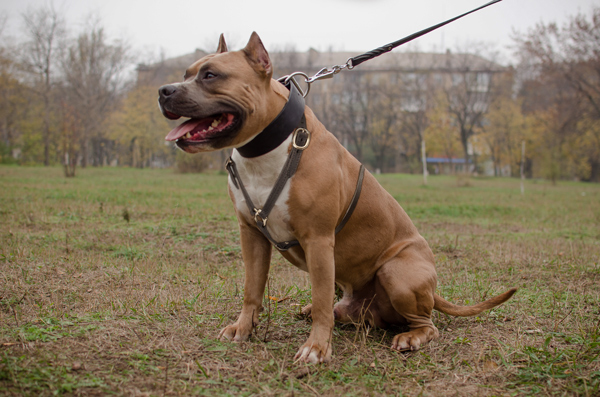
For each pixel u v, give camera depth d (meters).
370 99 56.25
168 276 4.45
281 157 2.65
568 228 9.20
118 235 6.35
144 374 2.32
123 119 45.88
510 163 48.75
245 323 2.95
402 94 54.28
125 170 34.59
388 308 3.19
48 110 41.12
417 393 2.35
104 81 45.31
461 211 11.70
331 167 2.79
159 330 2.92
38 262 4.59
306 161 2.71
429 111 51.59
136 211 8.81
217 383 2.30
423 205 12.79
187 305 3.47
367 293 3.32
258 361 2.59
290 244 2.88
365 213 3.08
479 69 54.72
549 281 4.66
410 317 3.10
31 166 35.94
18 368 2.20
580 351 2.81
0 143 38.31
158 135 45.66
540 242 7.06
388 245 3.21
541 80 37.12
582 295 4.09
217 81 2.48
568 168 44.81
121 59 45.44
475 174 48.91
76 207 8.93
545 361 2.69
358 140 61.19
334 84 61.69
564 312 3.60
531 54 32.00
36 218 7.43
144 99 46.28
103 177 22.33
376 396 2.31
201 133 2.49
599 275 4.88
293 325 3.31
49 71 43.25
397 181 30.34
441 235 7.66
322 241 2.74
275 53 52.19
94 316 3.09
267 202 2.70
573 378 2.49
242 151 2.66
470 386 2.44
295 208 2.68
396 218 3.28
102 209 8.67
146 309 3.34
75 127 25.38
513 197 18.02
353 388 2.37
